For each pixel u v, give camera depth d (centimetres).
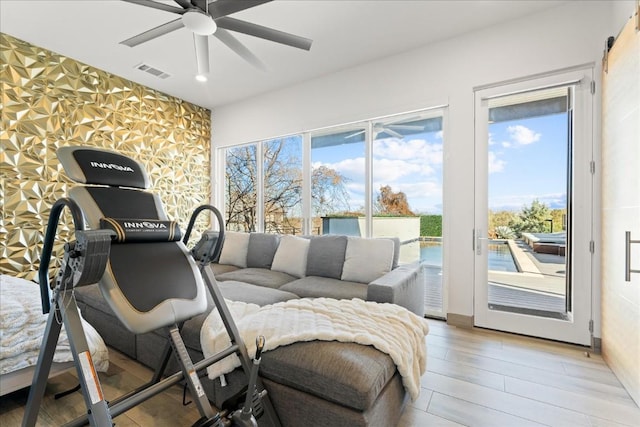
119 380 199
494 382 197
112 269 130
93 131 360
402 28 287
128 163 170
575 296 252
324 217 405
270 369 143
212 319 179
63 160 148
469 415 166
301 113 407
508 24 277
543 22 262
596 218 243
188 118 471
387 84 340
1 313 164
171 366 191
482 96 290
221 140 495
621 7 219
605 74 228
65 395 183
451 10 262
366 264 296
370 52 329
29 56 309
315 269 325
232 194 500
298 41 225
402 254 352
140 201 165
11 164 300
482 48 288
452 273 303
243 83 406
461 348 247
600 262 239
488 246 291
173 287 142
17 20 271
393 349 145
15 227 303
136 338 217
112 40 303
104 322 246
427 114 335
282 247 353
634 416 165
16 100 302
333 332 149
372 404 123
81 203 143
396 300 229
